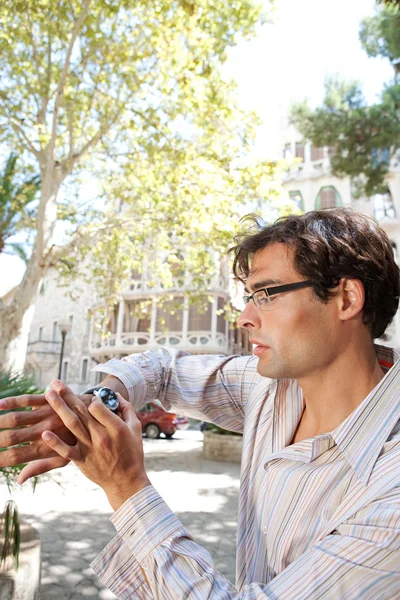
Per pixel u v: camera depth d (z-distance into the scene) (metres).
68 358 33.31
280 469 0.97
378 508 0.74
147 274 27.11
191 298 13.99
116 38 10.44
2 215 13.16
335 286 0.94
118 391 1.17
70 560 4.44
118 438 0.81
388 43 11.39
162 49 10.23
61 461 0.86
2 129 11.32
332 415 0.99
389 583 0.69
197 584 0.74
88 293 32.44
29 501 6.62
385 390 0.88
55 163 10.99
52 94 10.90
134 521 0.80
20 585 2.46
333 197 26.70
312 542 0.85
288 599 0.71
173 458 11.42
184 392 1.35
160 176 11.85
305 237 0.95
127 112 11.04
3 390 2.44
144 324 27.91
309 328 0.95
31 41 9.90
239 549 1.07
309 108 12.48
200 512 6.37
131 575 0.85
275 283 0.97
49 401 0.81
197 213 11.06
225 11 10.02
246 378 1.33
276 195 11.15
